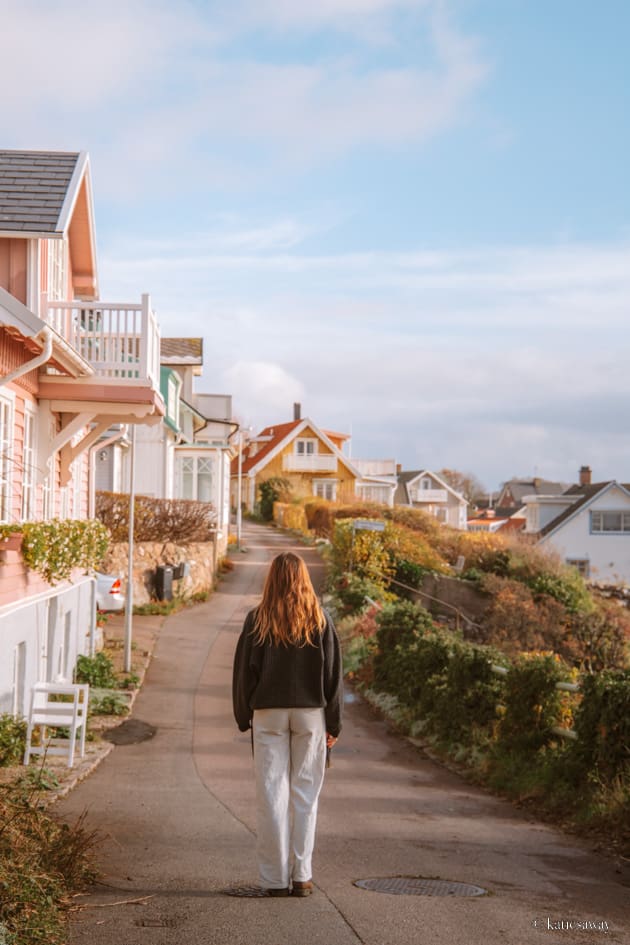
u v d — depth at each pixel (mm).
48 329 11047
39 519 14555
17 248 13594
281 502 67875
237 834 7734
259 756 5500
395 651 18516
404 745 14633
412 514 44875
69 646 16766
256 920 4855
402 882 6023
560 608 34125
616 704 9289
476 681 13484
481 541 41062
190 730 15234
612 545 63812
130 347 17234
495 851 7352
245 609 29406
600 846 7676
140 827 7980
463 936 4738
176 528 30188
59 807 8969
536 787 10102
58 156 14586
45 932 4566
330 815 8852
